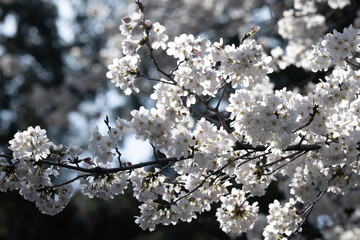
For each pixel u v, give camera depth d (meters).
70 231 22.25
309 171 5.70
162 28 5.28
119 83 5.35
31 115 21.20
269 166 6.18
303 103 5.28
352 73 5.49
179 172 5.62
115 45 17.61
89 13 20.11
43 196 5.36
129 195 21.19
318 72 9.16
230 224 5.99
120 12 18.11
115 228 22.61
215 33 16.27
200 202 5.76
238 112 5.05
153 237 19.08
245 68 5.14
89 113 19.55
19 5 25.77
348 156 5.38
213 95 5.30
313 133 5.85
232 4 16.27
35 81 23.36
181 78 5.15
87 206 21.88
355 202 10.40
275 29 12.09
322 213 10.46
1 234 20.86
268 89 8.72
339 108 5.51
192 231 17.91
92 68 18.91
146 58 16.08
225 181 5.87
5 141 22.08
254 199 13.43
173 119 5.21
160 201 9.31
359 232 10.63
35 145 5.29
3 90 22.88
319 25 9.89
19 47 25.55
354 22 10.24
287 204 6.00
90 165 5.49
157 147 5.29
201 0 16.50
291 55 9.35
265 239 6.05
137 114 5.20
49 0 26.44
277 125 4.94
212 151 5.29
